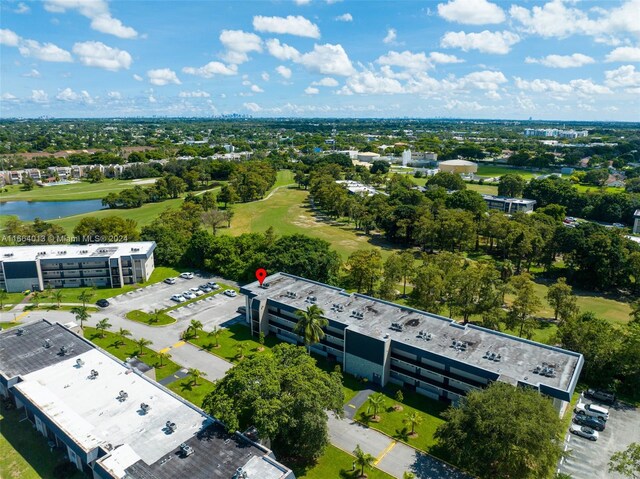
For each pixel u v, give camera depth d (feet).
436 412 272.92
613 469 209.05
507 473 201.46
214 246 508.94
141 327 379.96
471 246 599.16
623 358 289.94
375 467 226.99
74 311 368.89
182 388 291.79
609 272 464.24
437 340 292.61
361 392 291.58
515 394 216.95
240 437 210.18
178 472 189.06
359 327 311.06
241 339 359.66
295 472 222.28
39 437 243.81
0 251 488.85
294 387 221.46
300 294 368.48
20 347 293.43
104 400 239.30
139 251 492.95
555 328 378.12
